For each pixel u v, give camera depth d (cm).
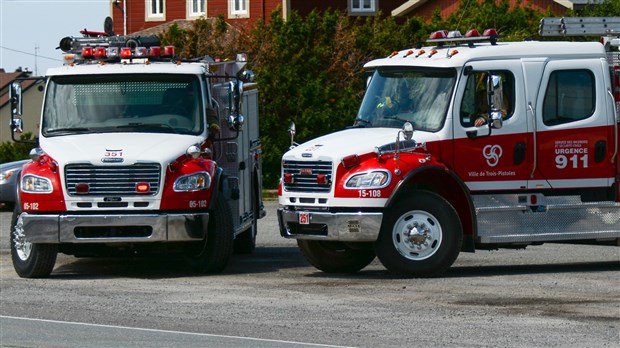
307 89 4766
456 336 1563
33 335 1586
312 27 5075
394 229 2139
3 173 3897
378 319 1700
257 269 2386
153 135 2311
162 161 2212
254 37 5103
